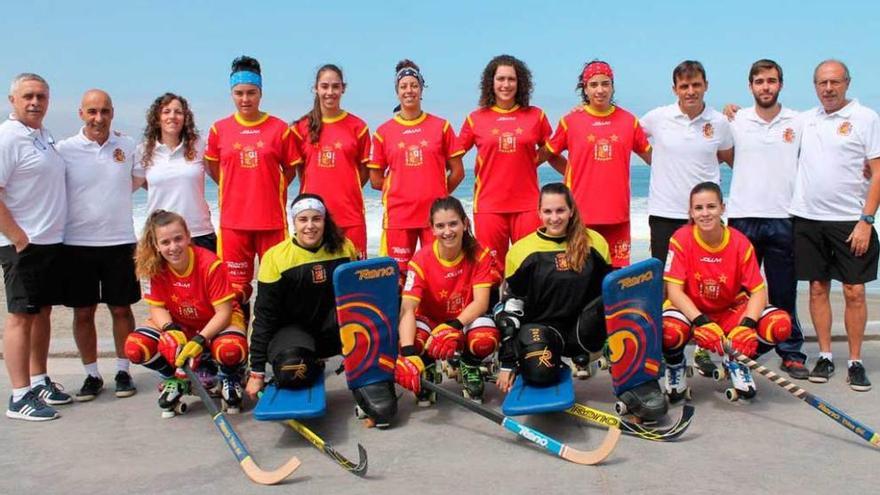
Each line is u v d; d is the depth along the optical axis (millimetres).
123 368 4988
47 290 4617
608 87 5457
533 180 5707
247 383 4691
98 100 4840
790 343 5168
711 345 4250
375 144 5789
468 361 4555
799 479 3412
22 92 4508
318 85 5578
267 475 3484
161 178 5383
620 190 5523
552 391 4105
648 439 3949
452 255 4625
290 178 5789
